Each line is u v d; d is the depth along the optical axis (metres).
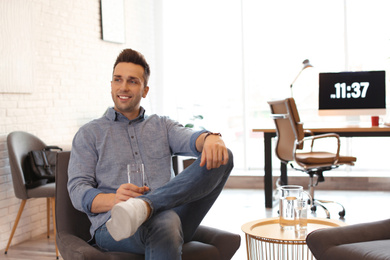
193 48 6.78
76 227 2.17
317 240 2.02
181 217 2.01
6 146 3.87
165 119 2.35
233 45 6.64
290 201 2.12
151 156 2.24
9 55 3.90
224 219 4.51
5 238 3.83
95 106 5.14
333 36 6.21
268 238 2.00
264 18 6.46
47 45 4.42
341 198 5.27
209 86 6.75
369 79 5.01
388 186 5.62
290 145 4.51
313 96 6.33
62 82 4.61
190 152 2.19
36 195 3.62
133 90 2.23
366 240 2.09
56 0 4.55
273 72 6.48
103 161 2.17
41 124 4.30
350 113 5.05
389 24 5.98
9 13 3.91
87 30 5.04
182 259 1.89
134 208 1.69
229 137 6.73
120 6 5.62
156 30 6.52
